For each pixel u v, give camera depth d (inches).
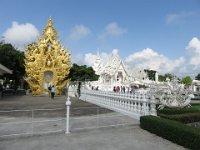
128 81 1803.6
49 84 1521.9
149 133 399.9
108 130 419.8
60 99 1144.8
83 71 1908.2
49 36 1562.5
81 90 1211.2
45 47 1539.1
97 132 402.9
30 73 1471.5
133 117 537.6
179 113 521.0
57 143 327.6
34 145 315.9
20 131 382.6
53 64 1507.1
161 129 370.3
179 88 581.3
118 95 648.4
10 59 1535.4
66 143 328.2
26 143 325.7
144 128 428.5
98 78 1988.2
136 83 1740.9
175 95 567.2
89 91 1002.1
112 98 701.9
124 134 390.9
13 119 497.0
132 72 1977.1
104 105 760.3
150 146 319.3
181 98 569.9
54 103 894.4
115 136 375.2
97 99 862.5
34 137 359.6
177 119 441.4
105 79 1820.9
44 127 417.7
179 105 566.6
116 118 531.8
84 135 378.9
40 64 1485.0
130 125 456.4
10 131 382.3
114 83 1688.0
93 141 341.4
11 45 1633.9
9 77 1676.9
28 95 1498.5
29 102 935.7
